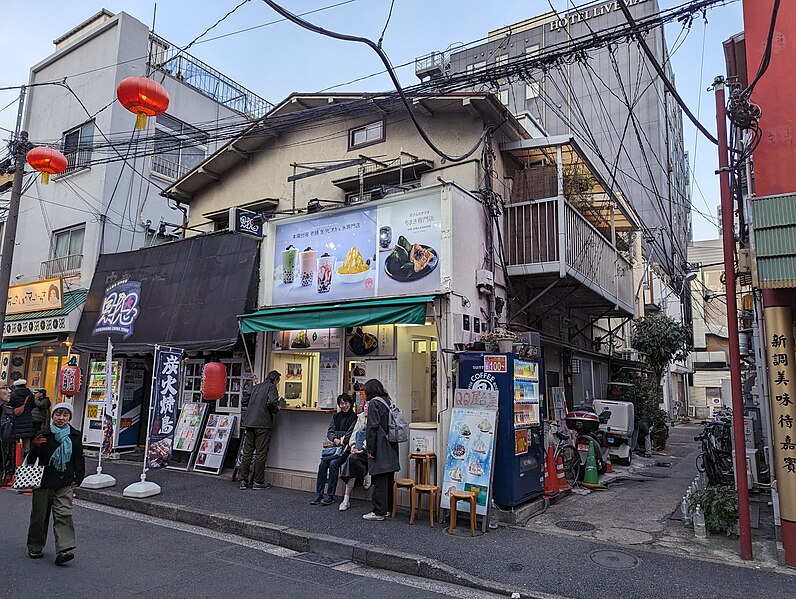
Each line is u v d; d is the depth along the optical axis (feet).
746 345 36.32
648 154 84.48
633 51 86.48
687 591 15.89
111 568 17.66
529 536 21.26
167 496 27.81
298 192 40.27
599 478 34.37
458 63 93.71
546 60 24.47
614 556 18.89
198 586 16.25
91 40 53.21
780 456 18.35
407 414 28.99
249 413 30.63
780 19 20.33
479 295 29.37
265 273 34.09
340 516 24.08
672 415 93.30
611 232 45.32
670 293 88.53
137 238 50.39
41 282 46.55
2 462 31.22
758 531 22.13
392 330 29.14
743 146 23.22
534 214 32.50
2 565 17.58
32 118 57.16
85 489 29.35
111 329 40.50
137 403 42.91
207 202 46.24
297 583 16.93
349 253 30.66
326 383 31.55
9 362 52.06
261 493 28.81
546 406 37.73
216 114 60.34
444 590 16.65
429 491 22.74
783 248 17.87
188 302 36.35
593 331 51.80
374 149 36.76
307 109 38.52
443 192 27.63
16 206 35.14
